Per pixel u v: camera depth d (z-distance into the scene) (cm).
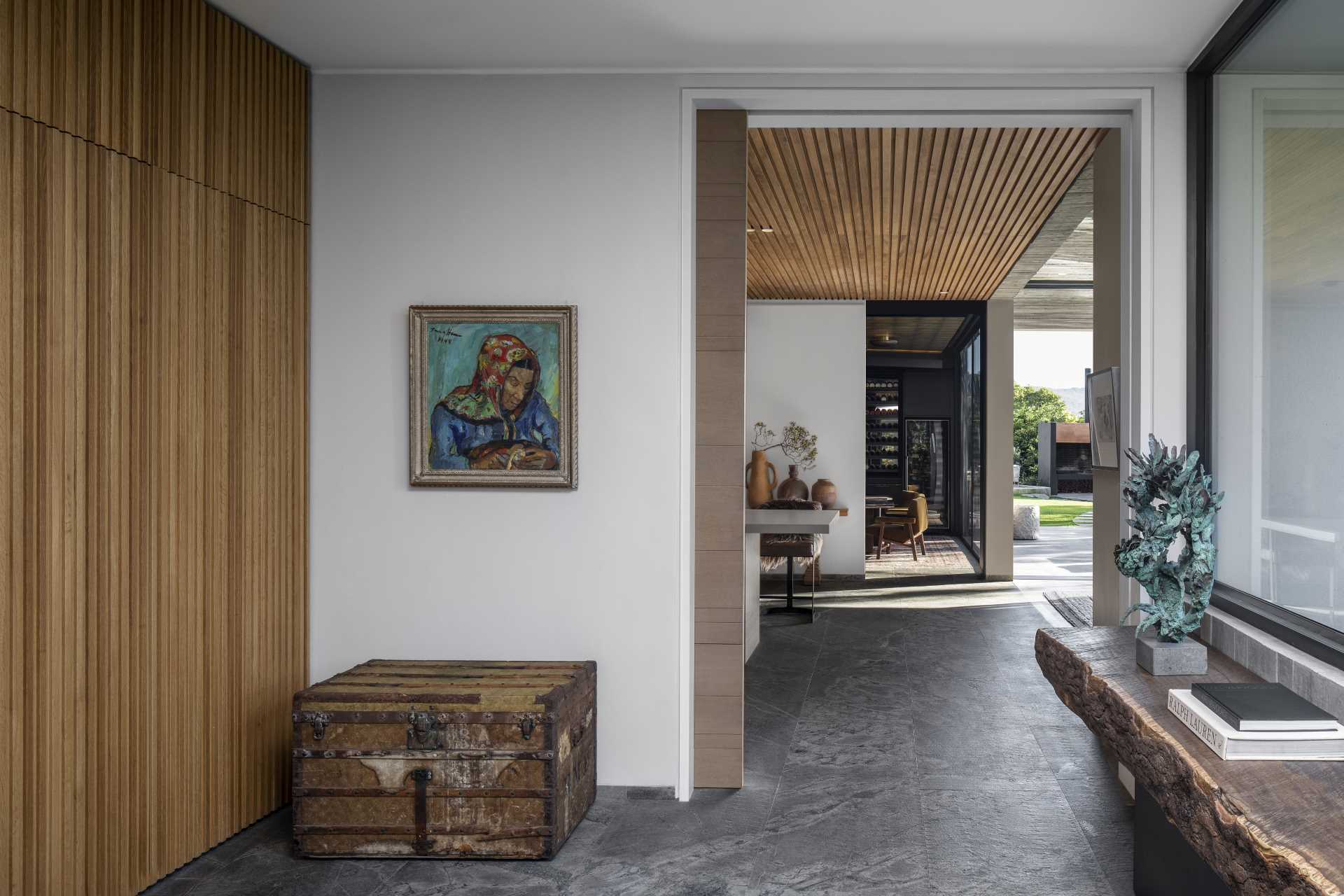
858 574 930
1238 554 300
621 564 345
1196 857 222
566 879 274
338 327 349
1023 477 2620
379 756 287
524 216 346
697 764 353
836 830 310
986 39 313
